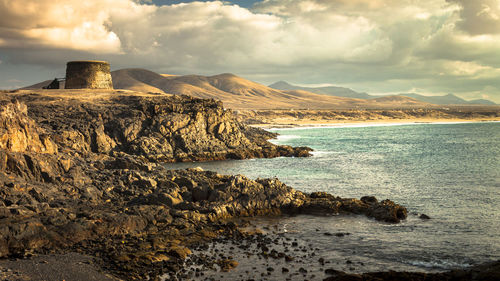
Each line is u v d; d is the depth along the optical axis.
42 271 25.73
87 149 84.38
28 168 43.69
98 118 95.81
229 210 41.78
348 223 39.41
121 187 48.56
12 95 121.19
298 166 80.50
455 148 112.75
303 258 30.12
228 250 31.53
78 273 25.75
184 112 102.50
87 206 39.72
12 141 45.34
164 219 37.47
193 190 45.44
